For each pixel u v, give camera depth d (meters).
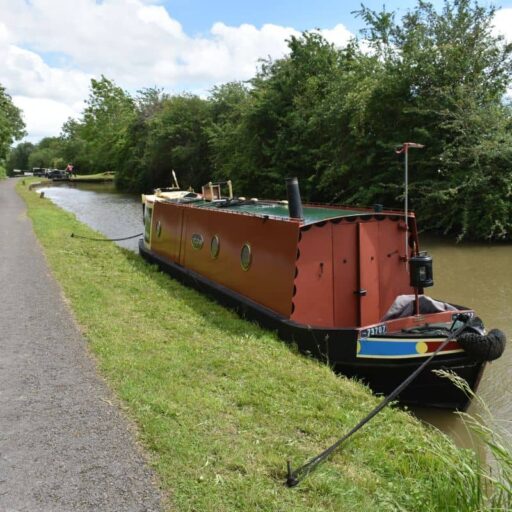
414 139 20.97
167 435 4.73
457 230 21.06
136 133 53.44
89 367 6.29
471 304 11.13
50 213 25.05
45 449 4.58
